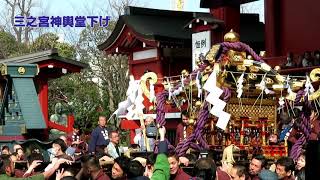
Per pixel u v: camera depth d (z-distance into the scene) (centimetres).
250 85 1402
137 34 3058
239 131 1403
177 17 3278
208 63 1370
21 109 1936
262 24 3578
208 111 1328
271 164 1261
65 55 4541
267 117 1438
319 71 1441
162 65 3109
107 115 3719
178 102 1462
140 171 983
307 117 1422
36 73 1994
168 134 2522
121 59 3947
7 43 4991
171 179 992
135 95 1470
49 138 2156
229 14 3053
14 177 1061
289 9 2748
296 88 1443
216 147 1370
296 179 1165
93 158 1016
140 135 1811
